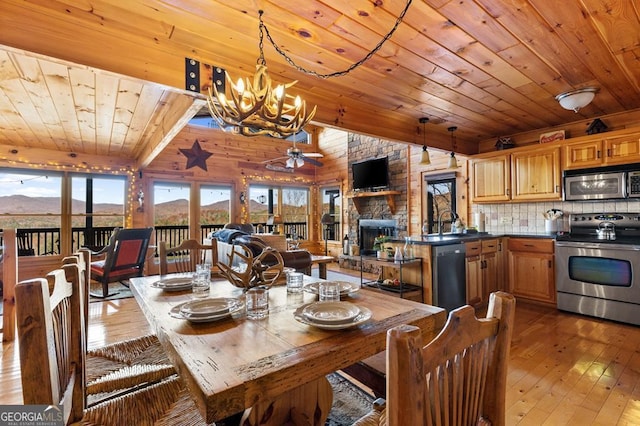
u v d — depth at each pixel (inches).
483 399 34.4
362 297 65.3
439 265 133.5
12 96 115.8
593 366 93.8
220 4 65.8
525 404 76.0
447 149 173.8
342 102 120.9
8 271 113.7
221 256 149.0
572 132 159.3
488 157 180.1
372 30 75.4
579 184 145.0
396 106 127.1
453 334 27.9
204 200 274.4
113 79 102.0
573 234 155.3
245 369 35.0
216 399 30.6
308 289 70.7
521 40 81.0
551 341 112.5
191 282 75.7
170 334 45.5
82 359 47.4
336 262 318.3
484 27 75.2
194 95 81.7
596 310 134.3
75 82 104.0
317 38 78.4
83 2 65.2
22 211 203.5
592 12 70.6
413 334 23.2
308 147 343.9
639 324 123.0
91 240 225.5
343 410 75.5
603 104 132.8
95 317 141.4
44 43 62.4
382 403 49.2
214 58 83.4
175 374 57.2
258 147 307.1
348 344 41.6
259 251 126.0
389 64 92.0
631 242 125.2
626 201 143.5
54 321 35.7
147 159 197.5
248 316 53.1
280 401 46.0
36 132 167.5
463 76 101.0
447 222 221.0
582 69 98.2
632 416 71.0
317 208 349.4
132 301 166.7
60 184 215.9
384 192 255.3
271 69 93.7
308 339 43.3
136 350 65.1
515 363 96.5
